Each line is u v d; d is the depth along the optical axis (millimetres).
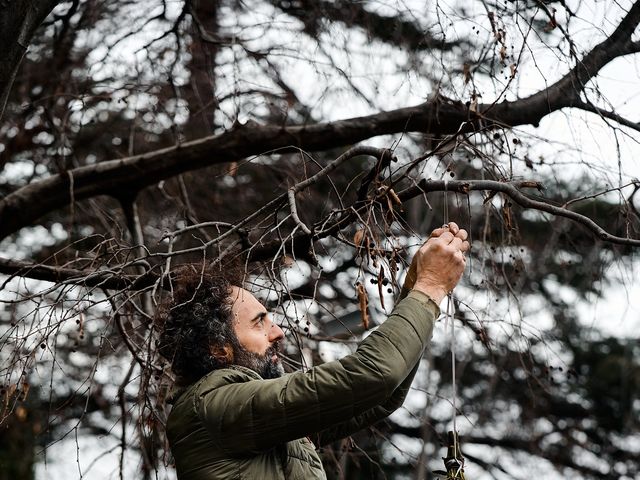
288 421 2992
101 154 7758
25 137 7031
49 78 6934
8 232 6020
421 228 8266
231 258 4258
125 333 4520
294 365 4594
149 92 6617
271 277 3865
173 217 7273
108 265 4512
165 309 3725
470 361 9656
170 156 5957
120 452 5348
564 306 8844
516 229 4848
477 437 10305
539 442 10547
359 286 3643
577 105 4906
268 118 7055
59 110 7027
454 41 5242
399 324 3059
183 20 6512
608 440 11273
